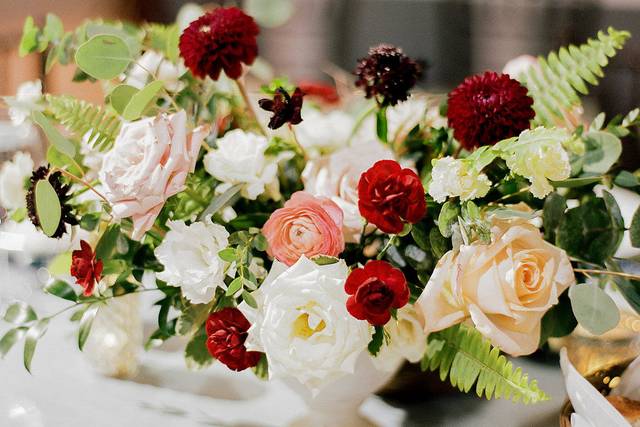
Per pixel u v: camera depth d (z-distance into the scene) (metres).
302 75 2.32
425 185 0.59
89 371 0.79
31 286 0.99
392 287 0.49
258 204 0.64
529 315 0.51
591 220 0.59
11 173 0.72
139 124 0.56
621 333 0.71
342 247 0.53
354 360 0.51
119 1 2.06
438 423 0.68
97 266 0.58
